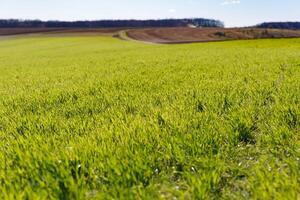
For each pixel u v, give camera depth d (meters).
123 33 152.62
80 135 5.06
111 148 4.10
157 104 7.23
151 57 29.81
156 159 3.87
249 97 7.23
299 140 4.43
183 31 162.25
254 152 4.29
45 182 3.40
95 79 13.54
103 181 3.47
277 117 5.45
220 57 24.58
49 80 15.23
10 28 199.25
